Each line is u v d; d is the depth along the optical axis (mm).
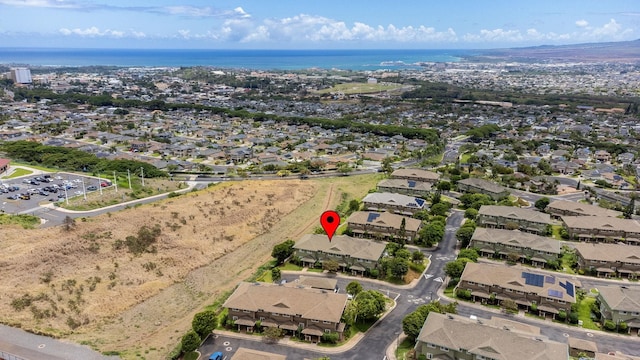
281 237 136500
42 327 83125
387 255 116062
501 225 138125
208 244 125250
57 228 121938
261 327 85438
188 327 88312
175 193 166125
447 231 137625
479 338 74062
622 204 164375
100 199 156000
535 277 96250
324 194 176500
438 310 86000
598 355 75500
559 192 179000
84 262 107125
